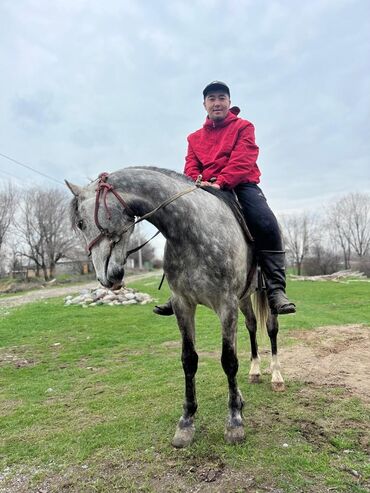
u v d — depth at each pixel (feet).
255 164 12.27
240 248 10.29
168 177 10.36
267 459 9.14
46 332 29.45
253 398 13.08
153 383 15.81
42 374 18.51
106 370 18.63
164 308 12.44
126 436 10.84
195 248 9.57
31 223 141.08
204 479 8.55
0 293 95.20
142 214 9.73
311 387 14.15
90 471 9.18
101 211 9.25
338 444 9.75
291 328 26.53
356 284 68.44
